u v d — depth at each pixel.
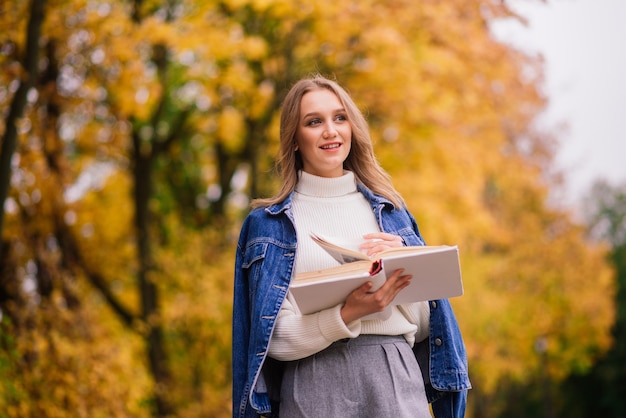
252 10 9.70
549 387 26.84
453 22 9.82
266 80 10.55
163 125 12.25
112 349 8.60
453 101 11.00
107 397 8.14
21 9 7.89
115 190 12.53
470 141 11.84
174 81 10.81
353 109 3.10
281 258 2.92
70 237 10.53
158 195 13.66
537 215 21.80
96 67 9.02
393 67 10.18
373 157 3.18
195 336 11.45
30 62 7.06
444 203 12.00
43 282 8.70
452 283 2.68
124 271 12.49
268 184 11.53
